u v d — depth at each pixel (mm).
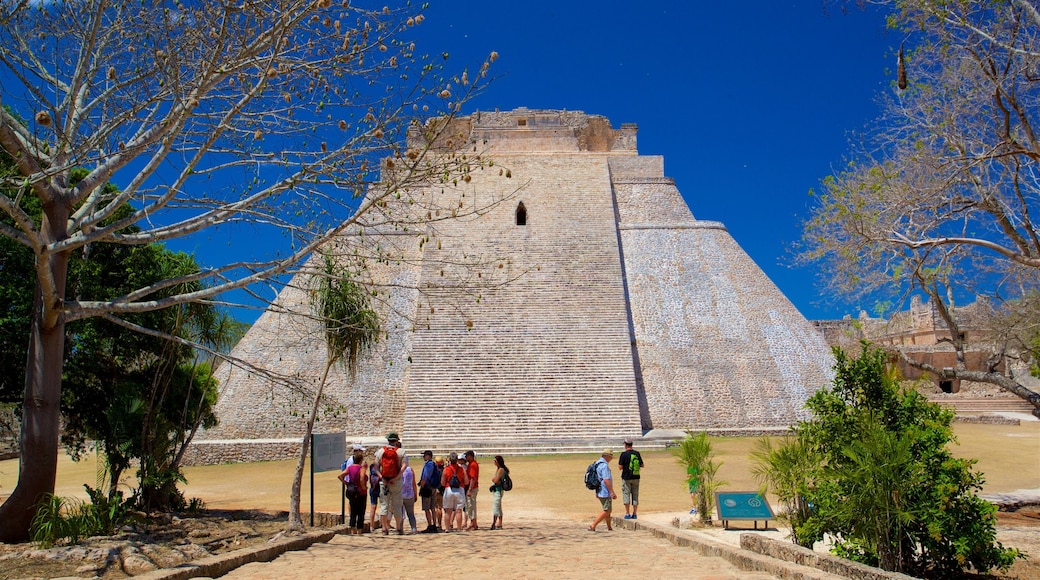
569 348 27578
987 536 7148
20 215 7609
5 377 13625
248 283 9125
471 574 6340
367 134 9195
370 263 30891
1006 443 24219
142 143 8516
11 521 8234
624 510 14812
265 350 28234
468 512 11961
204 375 16156
